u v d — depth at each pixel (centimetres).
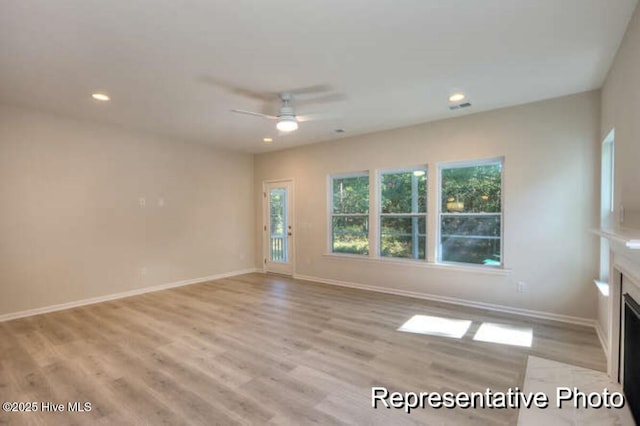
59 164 447
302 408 226
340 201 598
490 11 217
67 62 288
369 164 546
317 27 236
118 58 282
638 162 212
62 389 250
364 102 398
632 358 221
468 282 454
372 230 547
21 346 327
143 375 270
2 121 401
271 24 231
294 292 538
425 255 500
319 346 325
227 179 672
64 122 451
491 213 441
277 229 695
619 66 265
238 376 268
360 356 303
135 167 527
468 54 278
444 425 209
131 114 440
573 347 319
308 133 546
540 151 398
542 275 400
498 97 384
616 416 218
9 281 407
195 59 285
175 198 584
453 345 325
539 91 367
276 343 332
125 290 515
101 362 293
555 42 258
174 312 434
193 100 386
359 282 565
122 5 208
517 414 220
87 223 474
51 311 438
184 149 597
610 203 351
